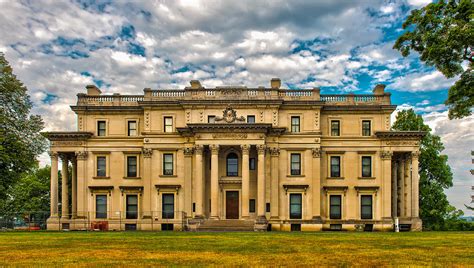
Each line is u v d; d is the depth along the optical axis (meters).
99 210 67.00
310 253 26.34
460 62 30.81
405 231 61.09
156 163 66.25
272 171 65.12
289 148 65.69
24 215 76.69
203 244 32.91
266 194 64.69
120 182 67.06
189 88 66.88
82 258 23.83
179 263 21.73
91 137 67.25
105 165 67.38
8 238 40.06
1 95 57.69
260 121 65.69
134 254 25.78
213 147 62.53
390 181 65.44
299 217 65.12
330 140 66.62
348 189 66.00
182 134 65.88
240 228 59.28
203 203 63.66
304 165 65.56
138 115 68.00
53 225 65.75
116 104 68.31
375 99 67.44
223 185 65.56
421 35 31.56
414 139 65.44
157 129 66.69
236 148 65.81
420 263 21.89
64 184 67.69
